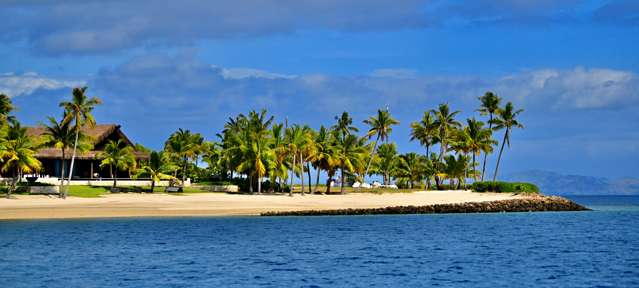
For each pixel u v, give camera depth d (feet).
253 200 318.24
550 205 344.28
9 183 329.31
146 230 209.56
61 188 301.84
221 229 215.31
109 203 288.51
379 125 424.46
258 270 135.23
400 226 235.40
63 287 117.08
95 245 171.94
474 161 455.63
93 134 377.50
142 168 345.31
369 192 397.80
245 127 434.71
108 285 118.83
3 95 332.19
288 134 361.30
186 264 142.51
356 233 209.26
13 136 294.66
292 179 350.64
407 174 458.91
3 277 126.21
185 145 394.93
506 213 313.32
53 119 304.50
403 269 137.59
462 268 139.33
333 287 118.32
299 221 249.96
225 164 417.08
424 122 449.48
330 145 380.78
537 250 170.19
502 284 121.90
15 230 206.18
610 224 257.34
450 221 260.42
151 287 117.19
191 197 321.93
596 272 134.92
